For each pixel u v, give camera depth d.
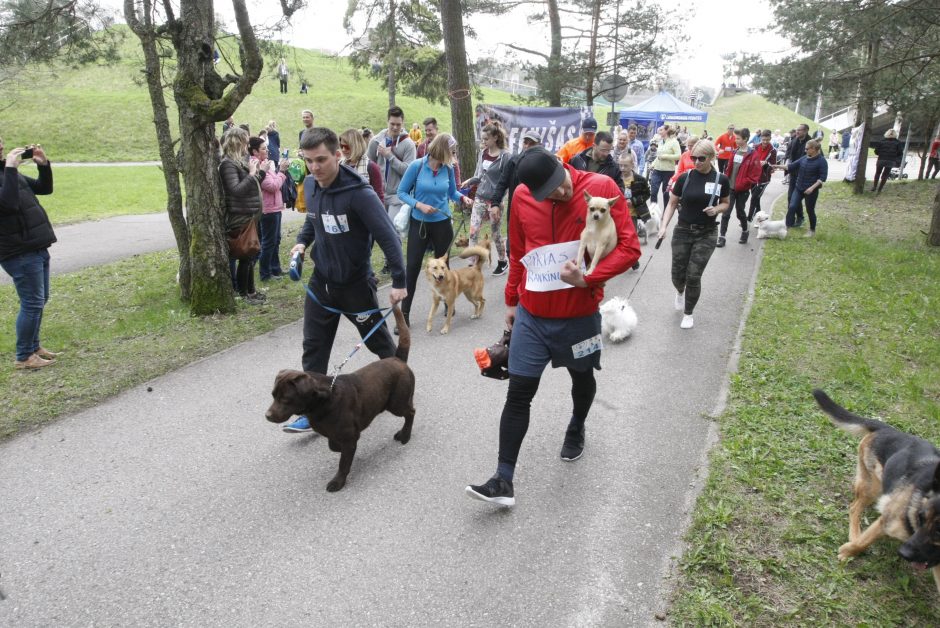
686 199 5.95
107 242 11.34
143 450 3.83
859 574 2.71
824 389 4.53
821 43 11.77
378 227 3.56
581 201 2.97
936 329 5.87
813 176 10.45
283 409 3.08
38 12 7.61
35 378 4.80
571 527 3.10
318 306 3.87
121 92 33.62
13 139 25.44
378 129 30.06
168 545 2.96
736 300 7.07
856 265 8.29
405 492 3.42
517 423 3.14
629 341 5.84
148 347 5.46
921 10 9.86
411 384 3.84
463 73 11.96
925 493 2.43
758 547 2.88
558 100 17.33
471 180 8.30
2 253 4.68
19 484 3.44
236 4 5.38
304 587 2.69
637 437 4.01
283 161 7.93
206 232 6.12
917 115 11.33
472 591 2.67
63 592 2.65
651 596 2.63
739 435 3.90
